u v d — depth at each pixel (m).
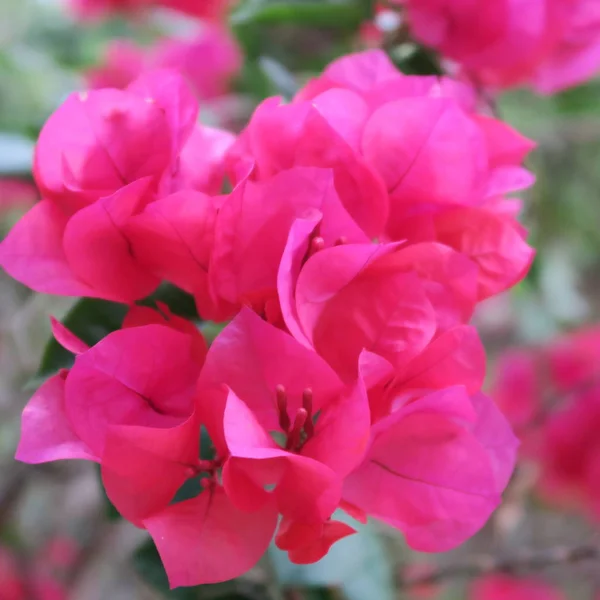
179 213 0.40
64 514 1.01
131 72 0.87
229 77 0.80
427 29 0.52
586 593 1.09
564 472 0.90
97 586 0.96
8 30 0.97
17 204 0.81
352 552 0.46
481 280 0.42
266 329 0.39
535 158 1.01
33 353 0.71
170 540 0.38
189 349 0.40
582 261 1.31
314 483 0.38
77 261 0.41
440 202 0.42
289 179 0.40
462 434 0.40
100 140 0.41
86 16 0.96
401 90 0.43
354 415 0.38
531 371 0.94
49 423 0.39
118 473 0.39
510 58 0.52
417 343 0.40
